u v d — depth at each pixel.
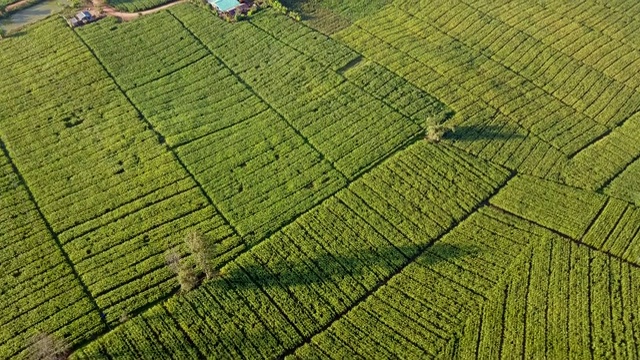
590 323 38.09
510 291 39.66
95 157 48.88
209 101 54.16
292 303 39.12
